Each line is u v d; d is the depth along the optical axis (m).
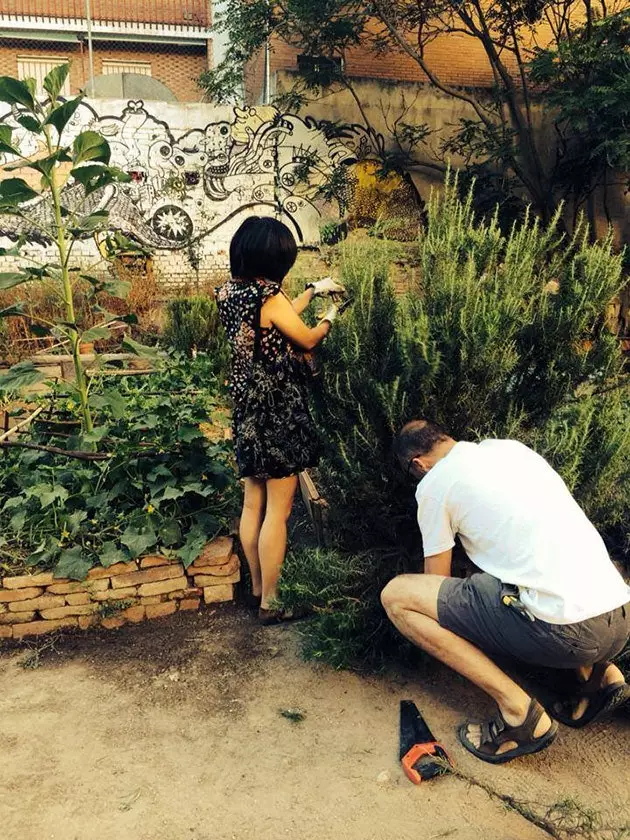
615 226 11.35
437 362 2.67
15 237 9.49
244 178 10.52
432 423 2.54
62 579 3.09
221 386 5.71
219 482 3.52
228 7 10.54
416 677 2.84
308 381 3.06
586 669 2.55
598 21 9.50
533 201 10.62
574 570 2.17
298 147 10.65
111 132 9.93
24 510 3.35
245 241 2.84
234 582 3.35
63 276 3.70
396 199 11.20
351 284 3.07
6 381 3.41
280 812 2.18
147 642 3.10
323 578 2.90
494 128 10.45
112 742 2.49
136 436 3.88
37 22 15.54
